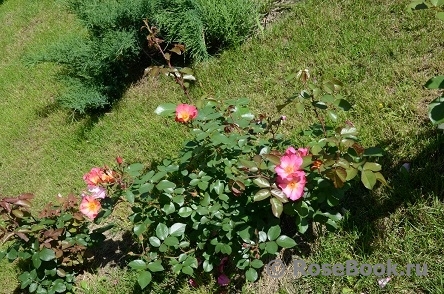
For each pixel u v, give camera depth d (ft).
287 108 5.55
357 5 6.45
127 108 6.99
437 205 3.92
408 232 3.91
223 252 3.90
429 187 4.12
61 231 4.52
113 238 5.33
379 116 4.95
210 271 4.40
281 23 6.90
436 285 3.56
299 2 7.19
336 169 3.44
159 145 6.07
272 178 3.70
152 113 6.65
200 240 4.27
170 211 4.13
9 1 13.14
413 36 5.63
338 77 5.60
